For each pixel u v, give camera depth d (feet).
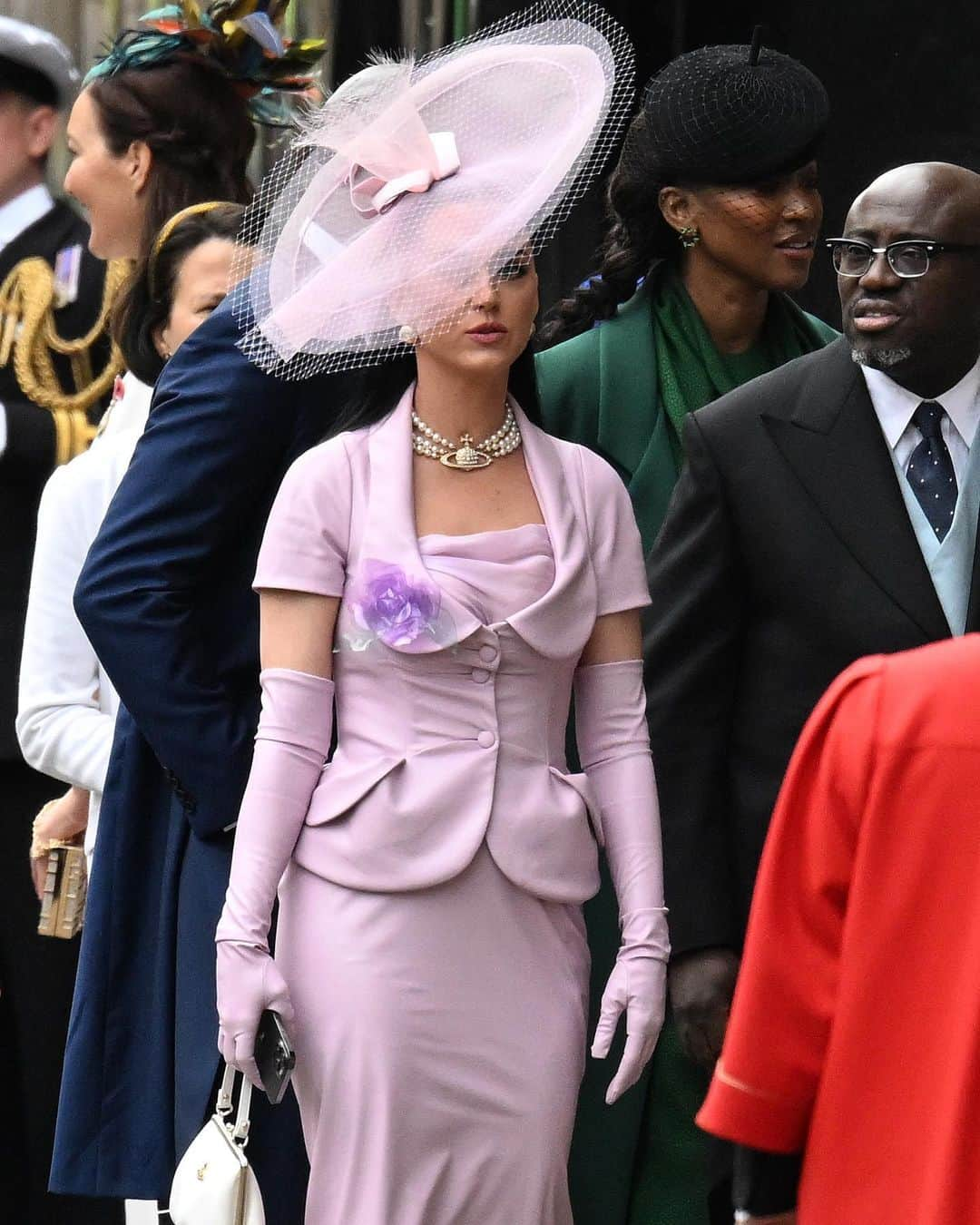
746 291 47.16
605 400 46.60
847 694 27.66
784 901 28.07
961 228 37.99
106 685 46.03
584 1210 43.91
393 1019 35.12
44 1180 53.47
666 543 40.81
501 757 35.91
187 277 44.68
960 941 26.48
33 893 54.95
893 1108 26.81
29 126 59.77
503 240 36.04
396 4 68.69
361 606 35.63
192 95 50.08
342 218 38.11
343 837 35.60
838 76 69.10
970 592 38.34
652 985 36.29
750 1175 30.63
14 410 57.26
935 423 39.01
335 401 40.68
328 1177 35.60
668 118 46.24
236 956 35.14
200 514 39.93
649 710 40.45
